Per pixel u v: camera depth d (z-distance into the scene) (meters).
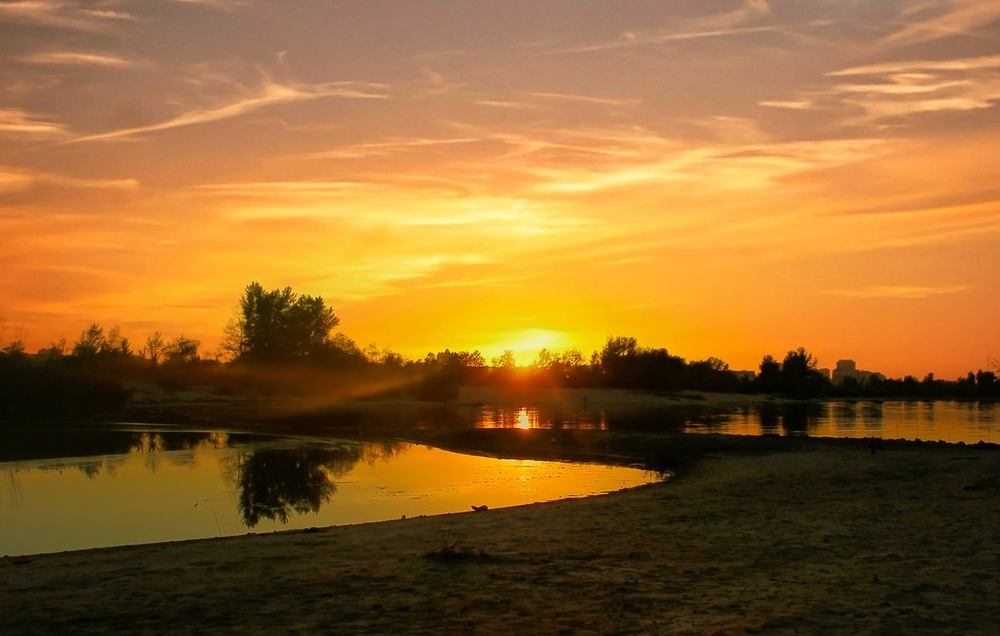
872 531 14.76
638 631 8.86
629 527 15.77
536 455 38.12
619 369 130.12
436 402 102.00
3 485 27.67
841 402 119.88
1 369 66.12
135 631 9.05
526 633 8.84
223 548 14.36
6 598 10.59
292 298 105.75
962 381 148.50
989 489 19.94
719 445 37.16
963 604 9.76
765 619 9.21
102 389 69.44
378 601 10.20
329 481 28.83
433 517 18.47
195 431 52.44
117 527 20.09
